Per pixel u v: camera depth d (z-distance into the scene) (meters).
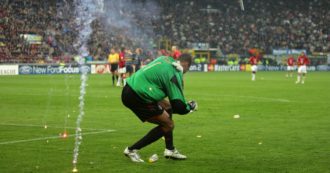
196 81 44.66
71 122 16.75
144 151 11.70
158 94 10.04
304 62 42.66
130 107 10.30
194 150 11.80
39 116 18.42
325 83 42.38
